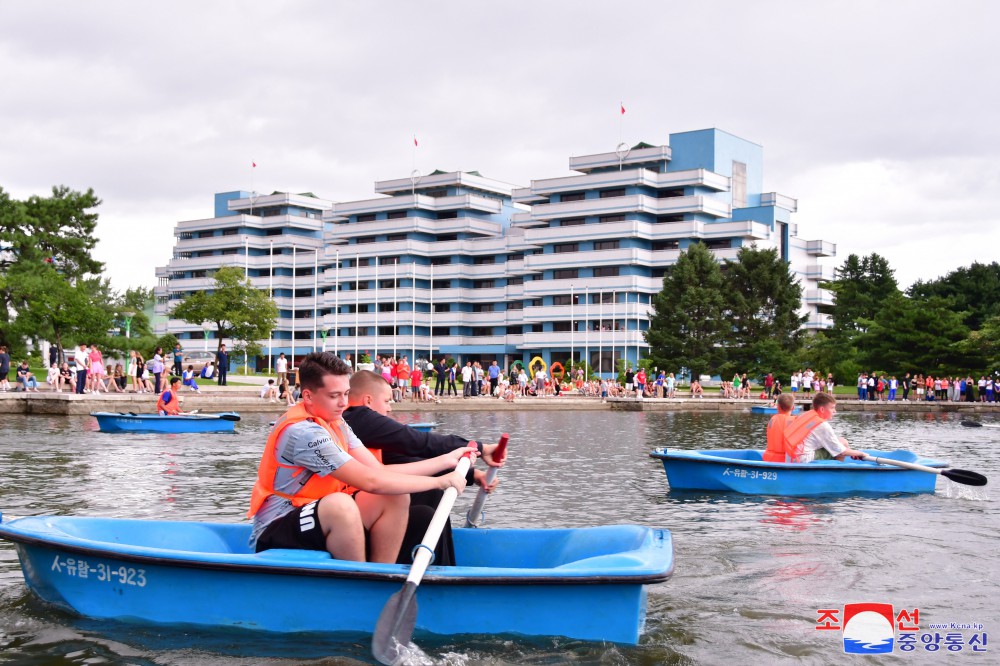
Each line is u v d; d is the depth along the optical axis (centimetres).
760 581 781
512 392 4488
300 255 10250
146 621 620
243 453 1850
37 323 4141
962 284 9388
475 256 9450
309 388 612
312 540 605
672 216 8400
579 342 8331
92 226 4959
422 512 632
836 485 1328
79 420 2803
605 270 8375
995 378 5978
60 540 626
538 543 690
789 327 6975
